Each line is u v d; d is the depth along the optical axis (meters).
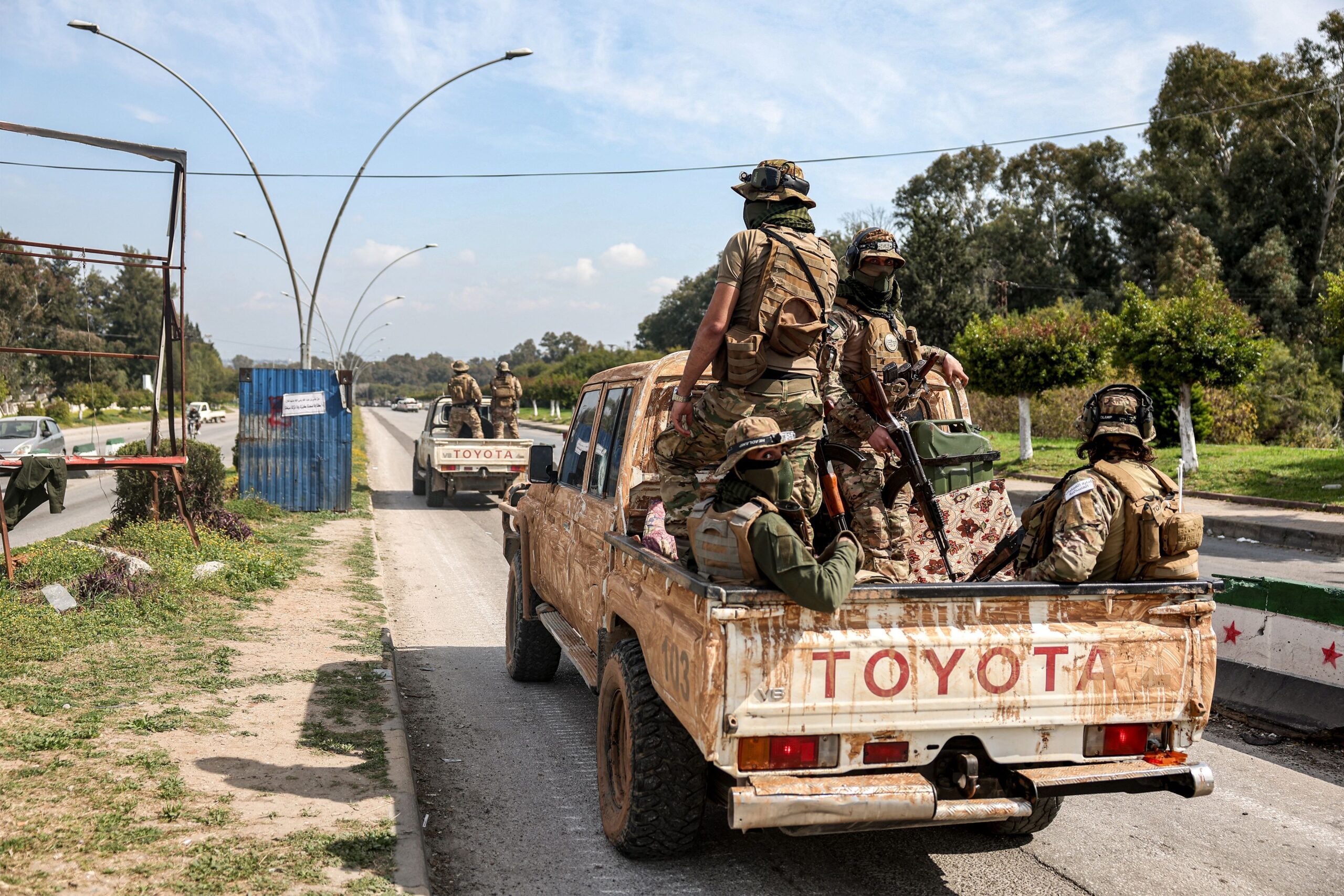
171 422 10.57
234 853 3.65
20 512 8.35
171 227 10.23
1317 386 30.62
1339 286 18.09
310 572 10.59
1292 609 5.80
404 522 16.44
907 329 4.20
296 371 16.14
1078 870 4.00
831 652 3.10
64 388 63.44
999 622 3.27
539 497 6.68
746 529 3.07
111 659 6.45
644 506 4.70
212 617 7.89
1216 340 18.97
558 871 3.90
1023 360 22.91
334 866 3.61
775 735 3.08
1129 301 23.33
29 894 3.23
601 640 4.45
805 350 3.68
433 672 7.11
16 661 6.19
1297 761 5.30
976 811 3.14
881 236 4.17
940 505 4.21
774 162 3.81
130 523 10.57
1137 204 53.41
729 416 3.66
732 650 3.04
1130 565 3.48
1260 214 48.09
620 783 4.09
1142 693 3.34
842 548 3.13
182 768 4.56
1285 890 3.82
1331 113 46.34
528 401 98.31
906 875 3.93
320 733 5.21
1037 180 63.81
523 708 6.23
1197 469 19.42
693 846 3.94
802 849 4.18
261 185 19.78
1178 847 4.24
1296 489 16.91
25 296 60.72
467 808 4.57
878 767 3.18
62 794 4.14
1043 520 3.64
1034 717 3.25
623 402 5.21
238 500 15.32
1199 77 52.28
